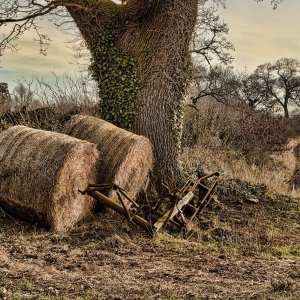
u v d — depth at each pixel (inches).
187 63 543.5
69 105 679.7
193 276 273.7
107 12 551.2
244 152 997.2
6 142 388.8
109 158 419.5
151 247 351.6
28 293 221.1
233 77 2059.5
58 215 371.2
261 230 436.8
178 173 522.3
